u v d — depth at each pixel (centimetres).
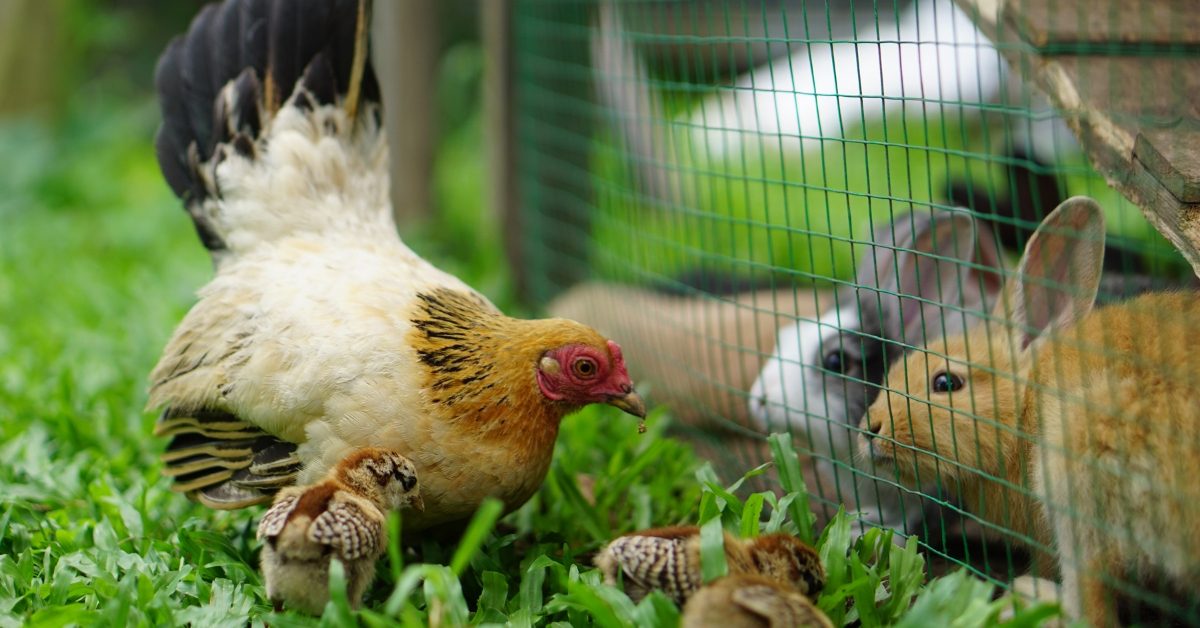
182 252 181
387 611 102
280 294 120
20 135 214
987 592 107
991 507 117
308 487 112
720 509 117
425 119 187
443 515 117
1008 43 117
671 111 148
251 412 117
